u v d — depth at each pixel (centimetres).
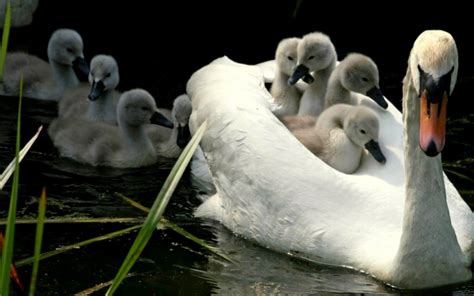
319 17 2048
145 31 1969
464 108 1623
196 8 2056
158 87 1730
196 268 1098
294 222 1102
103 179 1394
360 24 2019
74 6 2058
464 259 1018
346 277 1057
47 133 1543
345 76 1323
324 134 1224
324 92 1391
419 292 1015
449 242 998
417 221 990
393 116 1265
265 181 1128
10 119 1592
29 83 1705
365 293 1020
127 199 1306
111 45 1908
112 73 1584
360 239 1070
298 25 2011
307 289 1040
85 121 1538
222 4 2061
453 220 1091
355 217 1086
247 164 1150
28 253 1127
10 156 1434
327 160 1209
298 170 1122
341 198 1099
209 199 1259
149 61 1838
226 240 1171
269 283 1058
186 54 1870
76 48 1695
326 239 1082
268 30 1986
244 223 1159
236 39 1944
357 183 1115
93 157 1457
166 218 1242
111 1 2066
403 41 1945
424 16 2050
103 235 1155
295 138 1166
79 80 1856
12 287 1038
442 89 862
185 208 1284
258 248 1142
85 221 1218
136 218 1237
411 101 962
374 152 1156
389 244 1049
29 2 1939
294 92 1430
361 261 1057
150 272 1087
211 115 1218
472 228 1091
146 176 1422
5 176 871
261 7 2053
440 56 871
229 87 1248
